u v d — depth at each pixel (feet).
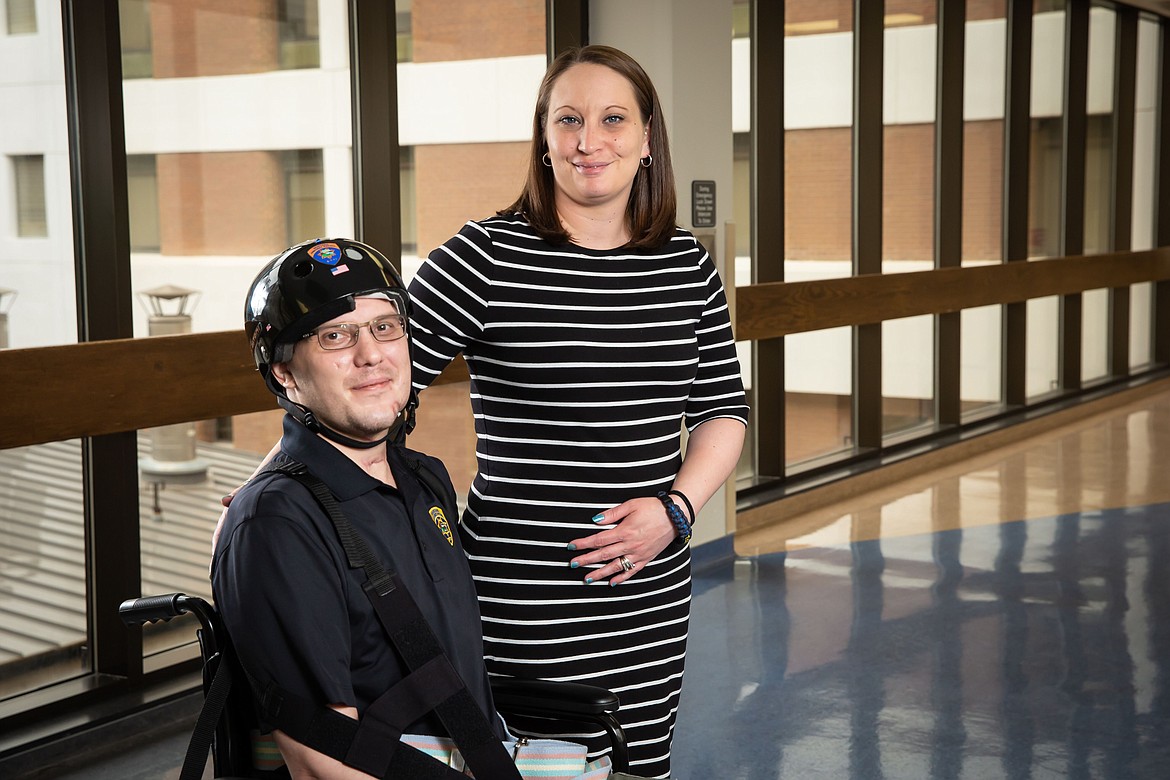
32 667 11.04
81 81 11.02
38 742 10.40
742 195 19.40
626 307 6.09
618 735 5.50
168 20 11.62
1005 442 26.08
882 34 21.48
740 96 19.17
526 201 6.21
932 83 24.21
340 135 13.46
